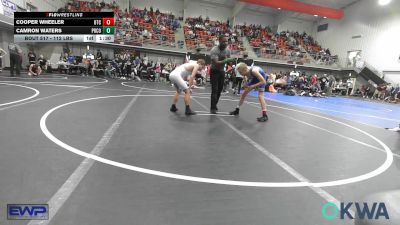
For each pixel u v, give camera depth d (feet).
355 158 10.87
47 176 7.20
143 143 10.78
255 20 90.63
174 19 80.12
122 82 43.57
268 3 69.97
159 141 11.22
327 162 10.07
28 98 19.65
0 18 41.09
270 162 9.57
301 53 81.76
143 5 81.61
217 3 84.74
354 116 25.67
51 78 38.93
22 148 9.18
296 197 6.99
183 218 5.68
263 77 17.57
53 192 6.38
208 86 53.31
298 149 11.58
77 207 5.81
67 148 9.54
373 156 11.37
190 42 71.46
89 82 37.70
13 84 27.53
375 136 15.83
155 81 53.67
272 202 6.64
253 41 81.35
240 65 18.07
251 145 11.60
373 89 72.54
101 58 56.80
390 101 60.75
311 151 11.41
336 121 20.89
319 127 17.43
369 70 73.41
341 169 9.39
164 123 14.74
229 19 87.51
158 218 5.62
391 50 69.26
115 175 7.57
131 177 7.52
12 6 44.70
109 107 18.63
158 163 8.71
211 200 6.54
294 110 25.75
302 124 17.98
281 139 13.16
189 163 8.91
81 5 70.59
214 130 13.91
